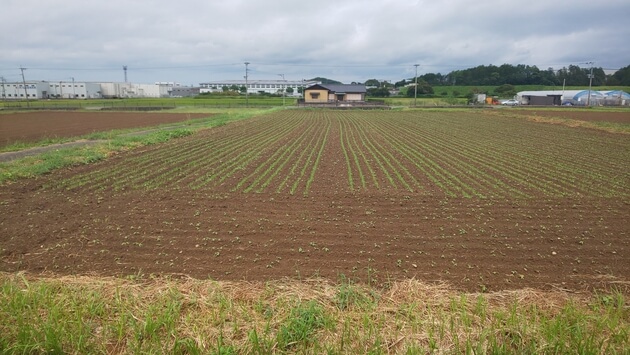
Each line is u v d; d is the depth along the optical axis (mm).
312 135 23109
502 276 5359
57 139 20312
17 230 6984
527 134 23828
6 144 18719
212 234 6820
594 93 70438
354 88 78250
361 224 7355
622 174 12125
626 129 24797
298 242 6473
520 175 11914
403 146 18625
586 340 3688
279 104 68375
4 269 5508
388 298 4586
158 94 120375
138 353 3555
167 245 6340
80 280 4977
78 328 3840
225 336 3816
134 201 8883
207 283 4863
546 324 3969
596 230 7160
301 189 10070
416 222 7512
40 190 9836
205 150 16750
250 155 15555
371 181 11094
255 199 9078
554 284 5129
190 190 9914
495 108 56375
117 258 5859
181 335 3824
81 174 11680
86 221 7484
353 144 19234
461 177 11617
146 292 4609
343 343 3699
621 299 4430
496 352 3576
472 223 7484
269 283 4980
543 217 7887
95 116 41625
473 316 4156
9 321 3932
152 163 13570
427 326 3949
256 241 6516
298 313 4113
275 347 3674
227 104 66938
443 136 22906
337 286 4922
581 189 10188
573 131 25453
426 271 5484
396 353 3615
